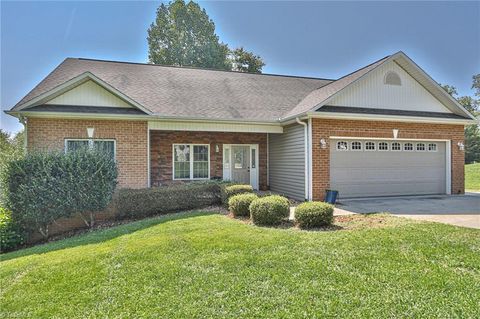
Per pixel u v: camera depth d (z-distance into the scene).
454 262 4.77
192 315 3.46
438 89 12.91
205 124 12.05
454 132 13.46
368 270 4.50
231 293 3.93
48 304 3.86
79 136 10.44
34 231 9.03
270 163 15.10
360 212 9.23
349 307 3.52
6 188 8.57
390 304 3.56
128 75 14.52
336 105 11.93
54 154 8.97
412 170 13.04
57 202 8.60
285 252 5.30
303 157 11.82
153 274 4.57
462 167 13.61
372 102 12.43
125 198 9.69
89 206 9.00
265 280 4.27
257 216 7.56
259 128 12.83
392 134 12.44
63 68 13.79
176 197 10.27
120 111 10.81
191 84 15.01
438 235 6.15
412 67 12.66
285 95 15.48
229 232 6.67
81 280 4.49
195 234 6.55
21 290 4.27
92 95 10.84
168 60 33.88
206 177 14.00
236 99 14.16
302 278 4.29
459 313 3.36
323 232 6.62
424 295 3.75
